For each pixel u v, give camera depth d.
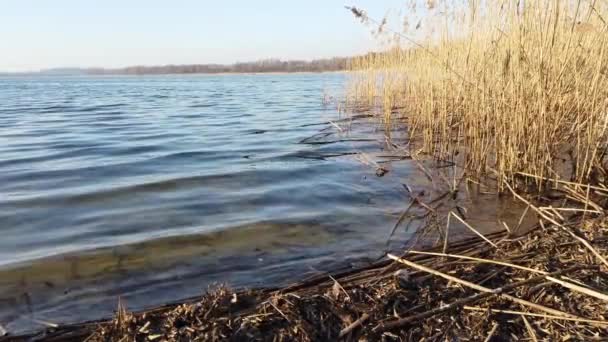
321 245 3.37
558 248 2.85
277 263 3.07
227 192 4.84
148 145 7.84
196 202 4.50
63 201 4.53
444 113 6.22
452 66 6.27
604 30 4.04
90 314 2.47
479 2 5.45
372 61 11.78
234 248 3.35
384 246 3.31
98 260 3.16
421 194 4.59
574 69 4.37
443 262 2.85
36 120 12.16
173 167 6.04
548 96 4.38
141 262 3.13
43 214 4.16
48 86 46.41
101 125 10.91
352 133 8.77
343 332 2.10
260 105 17.00
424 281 2.53
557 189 4.35
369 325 2.15
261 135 8.95
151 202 4.51
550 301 2.24
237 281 2.82
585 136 4.57
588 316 2.11
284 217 4.00
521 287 2.36
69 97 24.77
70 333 2.22
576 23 4.29
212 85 44.03
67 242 3.49
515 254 2.85
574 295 2.27
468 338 2.04
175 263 3.11
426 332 2.10
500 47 4.95
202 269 3.01
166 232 3.68
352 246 3.33
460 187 4.78
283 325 2.16
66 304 2.58
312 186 5.02
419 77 8.18
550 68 4.37
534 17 4.41
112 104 18.67
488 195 4.45
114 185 5.11
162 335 2.08
